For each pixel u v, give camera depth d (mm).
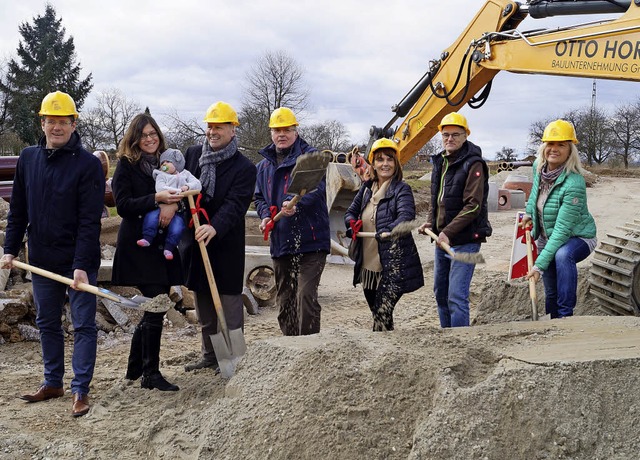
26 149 4918
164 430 4164
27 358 6270
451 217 5586
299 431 3586
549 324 4742
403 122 10836
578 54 7465
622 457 3355
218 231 5008
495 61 8812
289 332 5824
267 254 9180
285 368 4027
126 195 4953
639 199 28297
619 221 19547
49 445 4137
